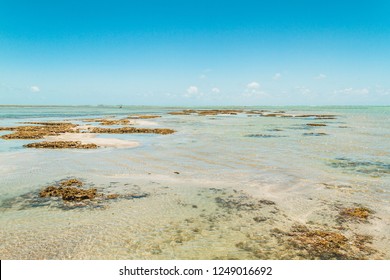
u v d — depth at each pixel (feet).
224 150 80.18
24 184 48.52
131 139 100.78
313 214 37.35
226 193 45.14
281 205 40.37
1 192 44.60
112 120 197.67
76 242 30.68
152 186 48.19
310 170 58.54
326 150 80.69
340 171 57.77
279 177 53.52
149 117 243.19
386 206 39.86
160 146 86.17
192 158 69.46
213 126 156.87
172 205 40.34
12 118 221.25
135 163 63.87
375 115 292.20
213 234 32.45
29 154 72.13
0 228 33.40
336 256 28.17
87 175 54.19
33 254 28.55
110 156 70.79
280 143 93.35
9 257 28.02
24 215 36.81
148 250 29.40
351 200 42.06
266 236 31.91
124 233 32.58
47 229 33.24
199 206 40.04
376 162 65.67
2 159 66.23
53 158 67.77
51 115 274.16
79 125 158.10
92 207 39.42
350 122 189.47
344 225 34.24
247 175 54.90
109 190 46.03
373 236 31.73
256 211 38.40
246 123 180.55
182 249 29.55
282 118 239.91
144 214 37.40
